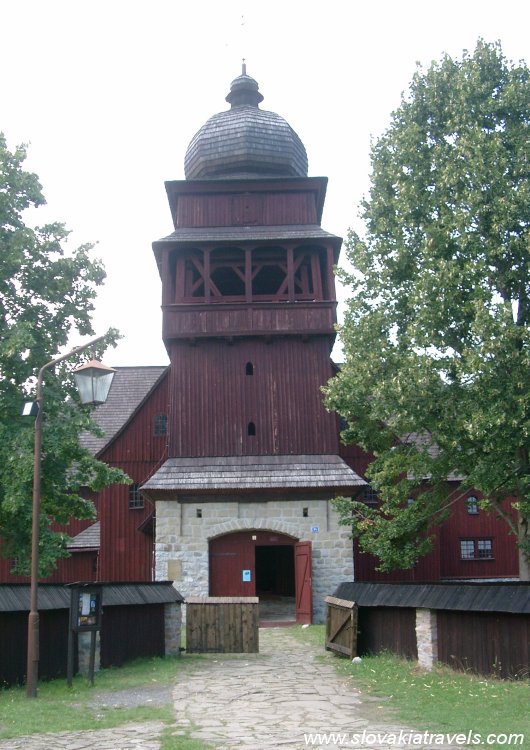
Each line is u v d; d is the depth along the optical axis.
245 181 33.53
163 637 19.59
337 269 22.03
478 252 20.06
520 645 14.23
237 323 31.27
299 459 30.45
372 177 22.38
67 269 22.16
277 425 30.84
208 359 31.48
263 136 35.16
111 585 18.05
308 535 29.61
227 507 29.83
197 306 31.38
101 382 15.11
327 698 13.87
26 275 21.80
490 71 21.59
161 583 19.89
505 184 19.98
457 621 15.68
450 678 14.95
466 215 19.81
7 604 15.18
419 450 22.62
